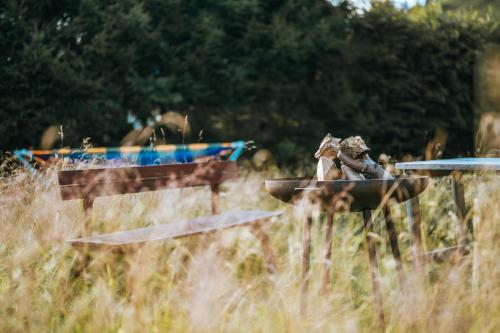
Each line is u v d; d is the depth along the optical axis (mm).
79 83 9422
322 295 2674
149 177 3658
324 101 11625
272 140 11703
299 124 11852
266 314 2564
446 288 2766
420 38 10984
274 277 2998
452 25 11070
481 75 10938
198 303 2500
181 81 10836
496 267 2742
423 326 2449
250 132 11602
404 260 3533
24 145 9289
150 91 10328
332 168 2854
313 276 3084
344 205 2564
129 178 3523
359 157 2855
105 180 3369
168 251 3453
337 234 3885
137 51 10484
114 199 4125
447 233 4172
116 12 10125
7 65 9156
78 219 3684
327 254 2682
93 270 3107
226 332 2457
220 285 2693
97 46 9758
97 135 9984
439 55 10953
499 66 10789
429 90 11047
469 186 4270
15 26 9242
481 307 2572
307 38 11164
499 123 5023
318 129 11648
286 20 11719
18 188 4008
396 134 11141
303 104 11828
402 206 4543
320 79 11852
